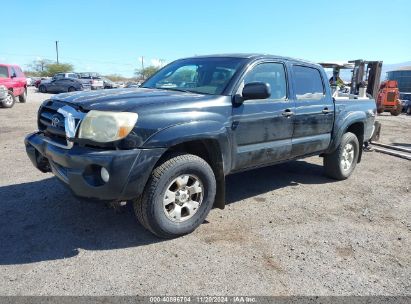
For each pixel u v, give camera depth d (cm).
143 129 336
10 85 1820
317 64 555
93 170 334
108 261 332
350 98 621
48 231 385
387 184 612
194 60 498
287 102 477
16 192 493
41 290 287
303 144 515
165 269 323
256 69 446
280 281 313
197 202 390
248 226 418
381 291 307
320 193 549
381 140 1120
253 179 607
